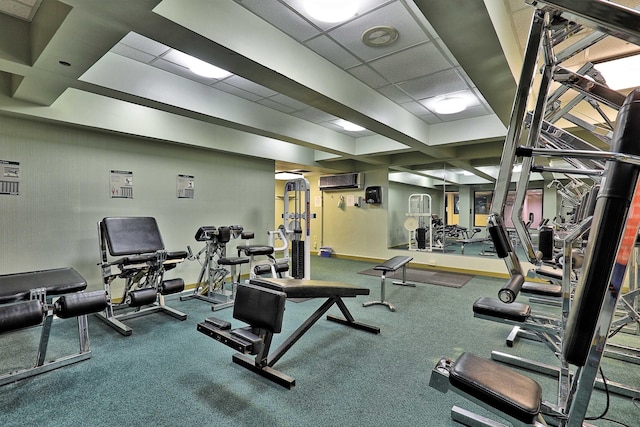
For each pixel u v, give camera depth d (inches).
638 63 110.4
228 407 77.4
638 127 29.0
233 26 86.3
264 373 90.7
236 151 207.6
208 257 175.2
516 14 89.1
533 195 244.2
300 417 74.0
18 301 95.2
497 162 239.5
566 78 51.3
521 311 88.4
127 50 111.1
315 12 82.5
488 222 41.3
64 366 96.2
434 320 138.6
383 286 160.2
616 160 29.5
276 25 96.7
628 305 97.4
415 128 180.7
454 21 73.5
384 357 103.7
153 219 156.2
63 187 147.7
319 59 114.7
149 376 91.1
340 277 230.2
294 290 95.4
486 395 49.7
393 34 100.9
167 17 72.4
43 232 142.2
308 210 202.7
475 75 99.2
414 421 73.0
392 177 297.0
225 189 217.5
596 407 79.3
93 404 78.1
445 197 274.4
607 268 32.4
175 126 175.2
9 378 86.9
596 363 35.3
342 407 77.8
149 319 138.9
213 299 168.4
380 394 83.3
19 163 135.3
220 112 147.3
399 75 130.1
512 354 106.2
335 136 217.0
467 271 245.1
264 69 96.7
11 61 89.6
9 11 87.3
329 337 119.7
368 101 140.9
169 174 188.1
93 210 157.4
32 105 127.6
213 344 112.9
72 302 93.7
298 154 256.2
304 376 91.7
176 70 126.8
